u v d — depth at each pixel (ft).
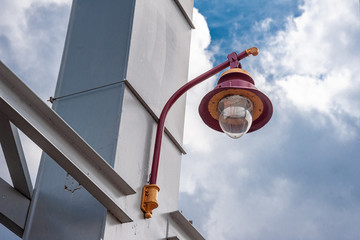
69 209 13.89
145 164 15.28
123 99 15.07
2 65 11.14
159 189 14.98
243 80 15.72
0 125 13.12
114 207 13.33
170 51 17.79
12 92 11.37
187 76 18.38
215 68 16.20
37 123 11.72
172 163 16.65
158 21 17.58
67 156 12.20
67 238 13.51
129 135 14.93
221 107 15.72
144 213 14.69
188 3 19.56
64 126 12.07
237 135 15.60
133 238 14.12
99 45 16.35
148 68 16.44
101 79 15.66
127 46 15.94
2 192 13.85
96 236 13.20
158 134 15.49
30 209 14.25
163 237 15.23
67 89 15.92
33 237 13.87
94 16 17.01
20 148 13.70
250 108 15.71
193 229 15.98
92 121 15.01
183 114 17.72
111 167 12.96
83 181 12.66
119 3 16.92
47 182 14.51
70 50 16.63
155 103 16.31
